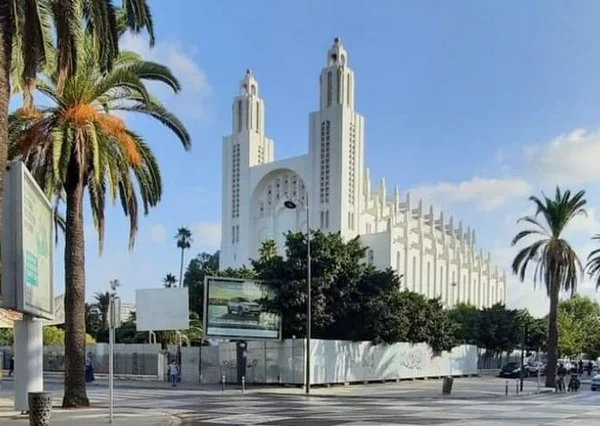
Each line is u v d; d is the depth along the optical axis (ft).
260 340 137.49
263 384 136.46
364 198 388.16
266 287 139.85
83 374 73.61
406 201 407.85
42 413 43.98
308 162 380.37
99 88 72.23
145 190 79.82
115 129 73.15
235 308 136.87
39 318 63.93
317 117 380.17
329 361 139.23
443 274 443.32
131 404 81.97
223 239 415.23
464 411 76.95
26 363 62.85
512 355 273.75
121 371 166.71
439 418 66.90
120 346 167.94
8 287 48.93
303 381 131.85
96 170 68.85
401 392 120.98
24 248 49.96
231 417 66.28
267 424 59.31
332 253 145.79
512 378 193.88
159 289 155.63
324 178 372.79
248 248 400.67
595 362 366.63
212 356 143.64
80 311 73.41
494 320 250.57
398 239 383.45
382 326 153.38
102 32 51.39
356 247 154.10
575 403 94.38
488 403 93.09
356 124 379.96
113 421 56.95
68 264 73.46
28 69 45.73
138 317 155.33
